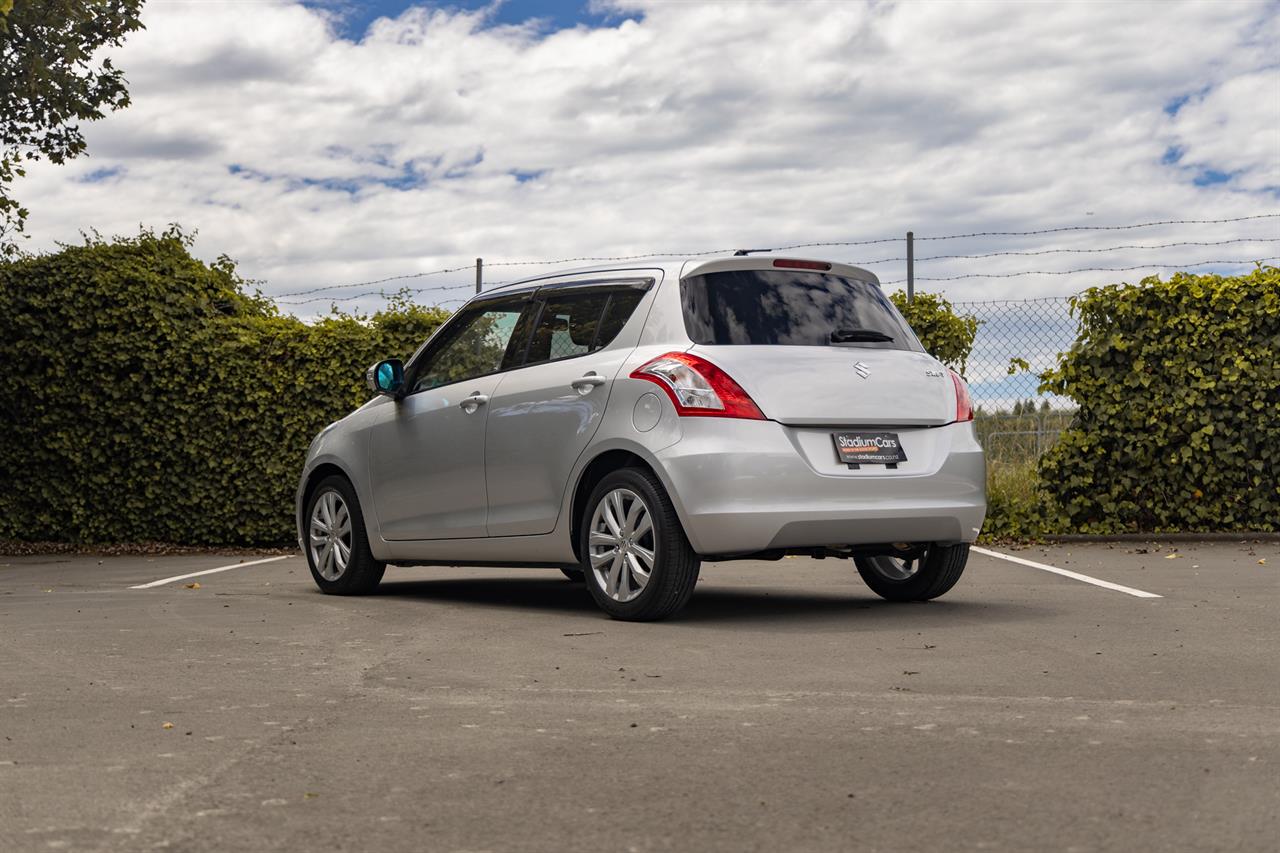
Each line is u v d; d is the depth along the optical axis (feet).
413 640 21.06
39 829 10.59
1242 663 17.93
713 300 23.06
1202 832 10.18
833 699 15.64
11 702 15.93
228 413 45.73
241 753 13.14
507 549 25.43
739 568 34.73
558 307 25.46
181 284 47.09
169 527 46.06
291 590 30.73
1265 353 40.52
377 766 12.57
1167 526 41.81
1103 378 41.57
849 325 23.76
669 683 16.83
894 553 24.79
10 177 47.32
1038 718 14.42
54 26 48.70
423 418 27.27
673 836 10.28
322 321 45.93
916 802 11.12
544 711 15.11
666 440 22.16
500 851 9.97
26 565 40.75
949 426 23.73
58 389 46.37
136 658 19.38
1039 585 28.81
